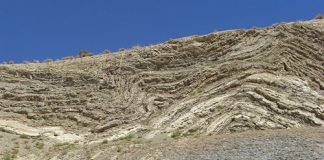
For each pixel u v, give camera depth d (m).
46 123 41.31
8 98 44.78
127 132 37.75
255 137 31.66
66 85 45.34
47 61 52.75
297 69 39.03
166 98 40.06
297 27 42.19
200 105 37.31
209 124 35.50
